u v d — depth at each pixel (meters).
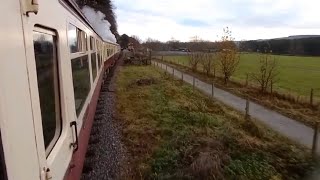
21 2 2.05
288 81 30.00
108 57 27.28
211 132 9.96
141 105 14.87
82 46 7.08
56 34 3.45
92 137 9.77
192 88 21.33
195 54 36.28
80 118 5.36
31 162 2.12
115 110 13.77
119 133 10.41
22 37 2.07
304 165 7.61
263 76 20.20
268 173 7.18
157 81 23.73
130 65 43.59
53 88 3.22
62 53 3.69
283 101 17.06
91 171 7.35
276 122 12.42
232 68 24.61
